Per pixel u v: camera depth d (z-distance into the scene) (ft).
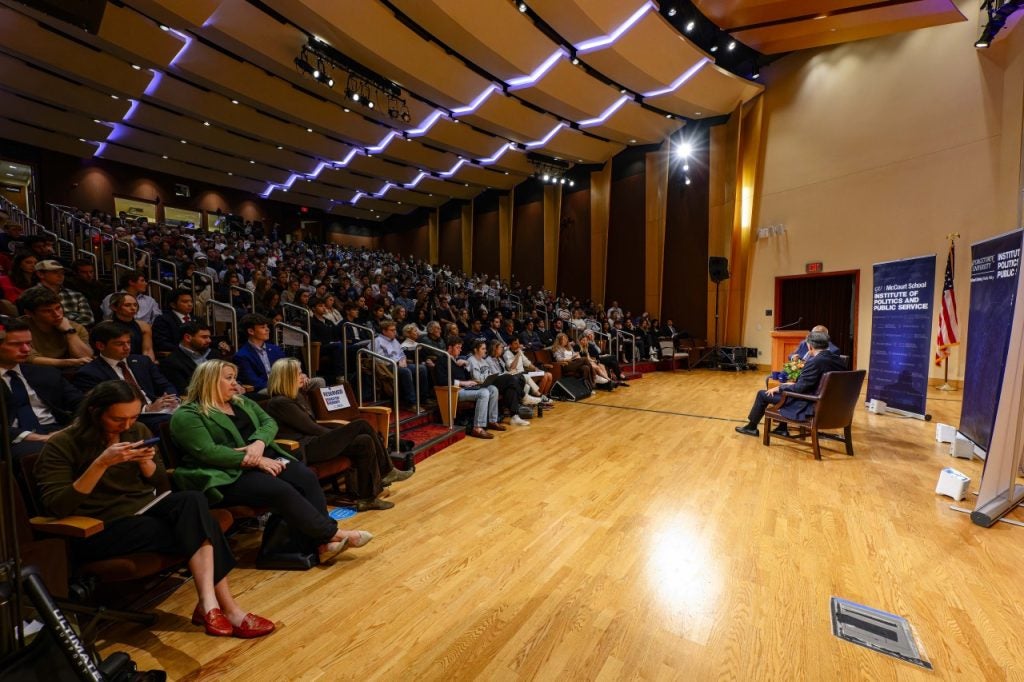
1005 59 21.98
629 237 41.83
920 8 22.76
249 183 51.93
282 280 24.64
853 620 5.88
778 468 11.94
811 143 29.86
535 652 5.33
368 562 7.37
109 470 5.70
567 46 28.45
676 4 24.68
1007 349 8.73
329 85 28.76
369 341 17.01
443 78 30.63
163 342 12.30
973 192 22.99
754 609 6.13
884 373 18.28
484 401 15.31
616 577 6.90
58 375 7.77
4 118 34.81
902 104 25.67
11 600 3.13
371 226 68.23
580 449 13.73
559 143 39.55
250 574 7.06
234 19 25.39
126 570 5.40
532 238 50.55
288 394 9.40
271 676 4.99
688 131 37.40
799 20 25.25
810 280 30.58
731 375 31.14
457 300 33.96
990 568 7.11
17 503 5.12
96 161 43.68
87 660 3.36
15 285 11.98
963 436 12.36
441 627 5.79
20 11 24.70
